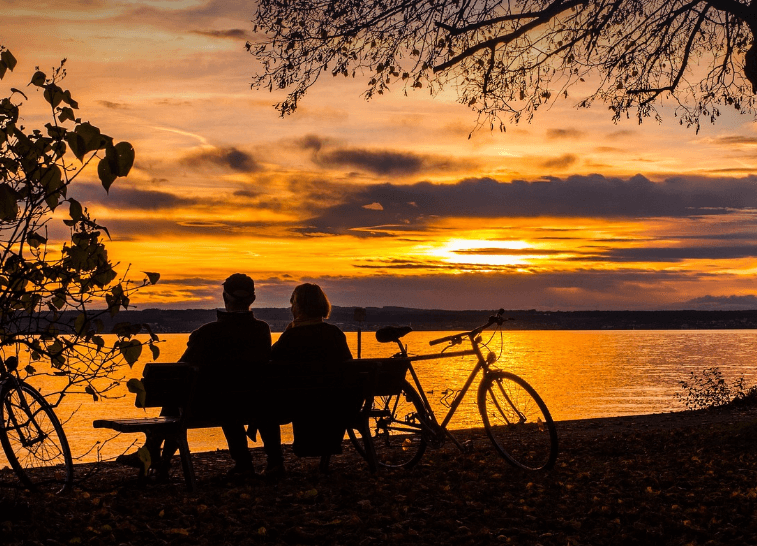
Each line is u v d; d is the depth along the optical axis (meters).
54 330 4.41
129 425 5.71
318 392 6.29
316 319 6.53
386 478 6.41
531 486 5.98
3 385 4.88
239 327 6.18
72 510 4.95
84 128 3.53
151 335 4.48
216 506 5.26
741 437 8.71
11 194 3.65
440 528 4.81
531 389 6.88
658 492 5.77
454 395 7.22
